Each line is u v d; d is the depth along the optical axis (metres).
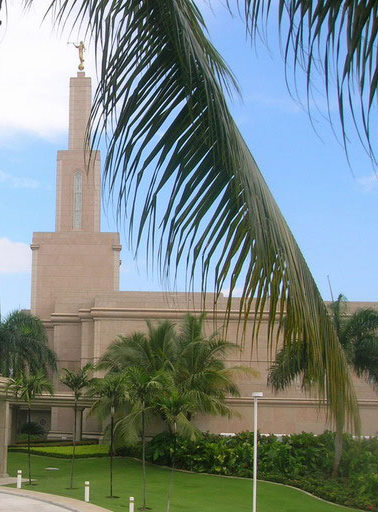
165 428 47.16
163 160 3.98
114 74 3.95
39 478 38.38
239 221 3.98
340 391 4.43
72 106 64.94
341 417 4.45
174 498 33.03
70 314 56.34
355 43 3.01
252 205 3.92
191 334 44.50
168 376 38.53
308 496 33.97
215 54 4.08
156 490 35.12
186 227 3.95
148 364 43.72
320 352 4.24
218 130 3.88
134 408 41.66
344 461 36.56
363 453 35.69
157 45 4.01
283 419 48.50
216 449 40.50
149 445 43.47
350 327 35.38
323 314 4.45
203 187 4.01
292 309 4.08
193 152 4.01
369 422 47.78
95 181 64.00
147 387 33.34
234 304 47.81
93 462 44.00
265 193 4.03
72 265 62.53
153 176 3.95
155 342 44.53
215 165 4.01
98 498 32.25
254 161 4.11
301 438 40.19
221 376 42.50
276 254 4.00
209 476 39.56
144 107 3.99
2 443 38.66
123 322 52.03
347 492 33.03
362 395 48.38
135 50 3.99
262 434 47.25
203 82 3.94
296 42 3.04
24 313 51.28
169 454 42.25
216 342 43.81
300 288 4.08
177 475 39.81
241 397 48.81
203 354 43.59
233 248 3.98
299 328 4.14
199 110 3.99
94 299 54.28
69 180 64.06
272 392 48.66
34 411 61.66
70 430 54.25
